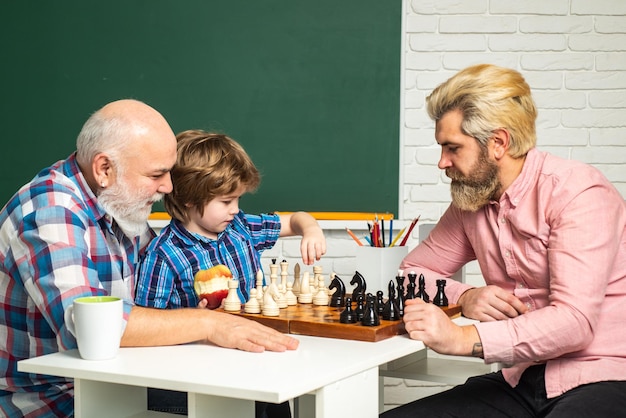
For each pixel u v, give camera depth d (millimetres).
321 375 1354
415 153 3066
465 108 1841
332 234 3041
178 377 1349
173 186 1968
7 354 1727
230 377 1344
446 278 2139
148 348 1566
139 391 1620
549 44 3037
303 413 1819
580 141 3059
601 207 1771
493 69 1872
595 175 1833
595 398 1658
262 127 3053
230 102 3053
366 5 3010
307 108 3039
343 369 1398
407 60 3047
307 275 1966
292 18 3020
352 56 3021
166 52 3055
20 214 1655
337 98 3031
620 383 1722
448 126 1863
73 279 1553
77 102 3074
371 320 1662
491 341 1670
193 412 1364
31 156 3098
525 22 3033
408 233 2258
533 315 1705
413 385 3107
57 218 1612
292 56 3029
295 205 3062
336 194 3055
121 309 1495
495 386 1893
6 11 3080
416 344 1618
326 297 1910
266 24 3025
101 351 1472
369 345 1594
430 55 3045
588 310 1693
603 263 1730
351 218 3041
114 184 1703
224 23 3035
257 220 2230
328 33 3020
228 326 1576
